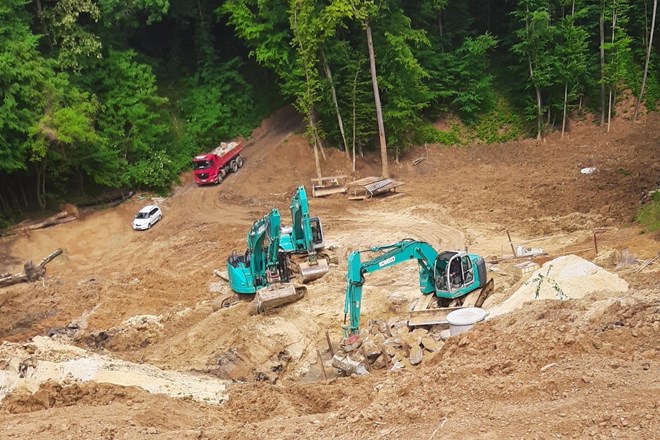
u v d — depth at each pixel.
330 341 24.05
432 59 51.91
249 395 18.59
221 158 45.62
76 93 40.94
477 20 57.53
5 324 30.22
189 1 50.69
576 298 19.28
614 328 15.02
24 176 41.38
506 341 15.73
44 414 16.41
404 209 39.69
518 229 34.44
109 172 43.81
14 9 40.66
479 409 12.80
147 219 40.56
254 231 27.66
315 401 17.92
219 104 50.72
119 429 14.84
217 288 31.48
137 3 44.19
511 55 54.66
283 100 53.50
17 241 38.25
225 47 55.91
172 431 14.84
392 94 47.16
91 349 26.45
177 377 20.67
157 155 46.16
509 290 23.44
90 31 45.25
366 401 15.13
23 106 38.88
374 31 46.91
